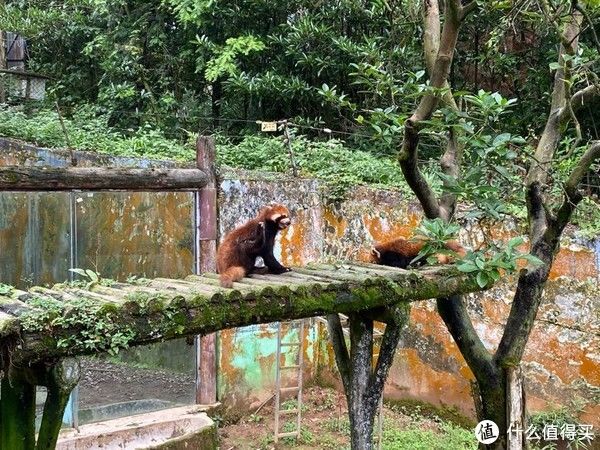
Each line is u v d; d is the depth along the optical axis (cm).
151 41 1320
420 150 984
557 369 702
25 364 305
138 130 1167
